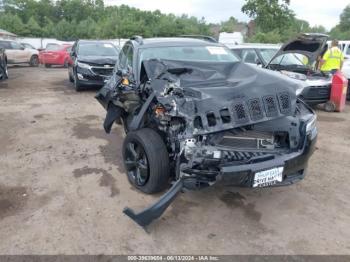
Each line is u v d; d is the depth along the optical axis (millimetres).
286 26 36406
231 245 3115
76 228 3346
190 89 3609
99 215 3566
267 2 35812
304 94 8023
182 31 48594
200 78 4047
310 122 3680
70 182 4324
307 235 3266
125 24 48531
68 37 54438
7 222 3439
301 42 8359
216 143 3357
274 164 3293
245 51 9781
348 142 6008
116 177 4465
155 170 3660
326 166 4898
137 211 3623
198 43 5359
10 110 8289
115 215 3568
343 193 4098
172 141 3547
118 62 6102
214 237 3227
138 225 3393
